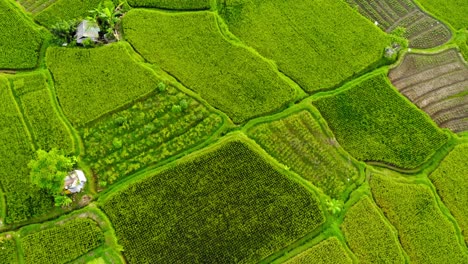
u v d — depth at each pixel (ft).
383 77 148.77
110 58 142.61
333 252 117.50
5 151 124.67
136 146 128.77
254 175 126.11
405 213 125.70
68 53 142.51
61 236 114.73
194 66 144.46
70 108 132.67
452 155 136.67
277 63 148.25
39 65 141.79
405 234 123.03
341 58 150.82
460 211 128.16
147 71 140.97
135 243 115.03
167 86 139.74
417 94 148.46
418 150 135.85
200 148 130.72
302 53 150.92
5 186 119.96
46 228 115.96
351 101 142.61
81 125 130.62
